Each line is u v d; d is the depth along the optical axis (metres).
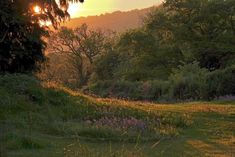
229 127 18.05
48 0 22.34
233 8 66.75
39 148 12.09
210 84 40.03
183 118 18.97
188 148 13.60
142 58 71.25
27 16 21.48
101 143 13.88
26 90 18.08
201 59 66.69
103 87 53.97
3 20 20.66
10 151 11.53
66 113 17.52
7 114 15.63
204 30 68.75
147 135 15.11
